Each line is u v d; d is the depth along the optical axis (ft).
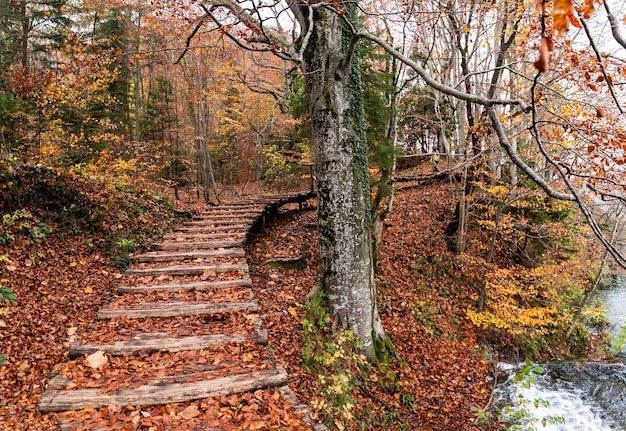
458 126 38.99
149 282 18.97
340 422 17.72
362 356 22.47
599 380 29.45
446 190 55.98
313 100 22.52
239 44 15.56
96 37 39.29
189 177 73.41
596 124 18.21
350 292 22.93
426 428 21.01
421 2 26.61
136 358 12.90
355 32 13.11
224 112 72.02
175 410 10.61
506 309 33.76
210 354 13.29
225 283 18.80
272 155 69.82
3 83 36.17
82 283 22.99
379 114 32.14
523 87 31.17
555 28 3.80
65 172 28.04
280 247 32.89
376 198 35.22
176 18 33.71
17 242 22.77
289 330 21.34
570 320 36.76
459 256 40.11
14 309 18.79
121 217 29.84
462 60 32.48
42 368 16.19
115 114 49.47
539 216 40.04
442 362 27.81
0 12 38.14
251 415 10.64
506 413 24.17
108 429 9.64
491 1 28.78
